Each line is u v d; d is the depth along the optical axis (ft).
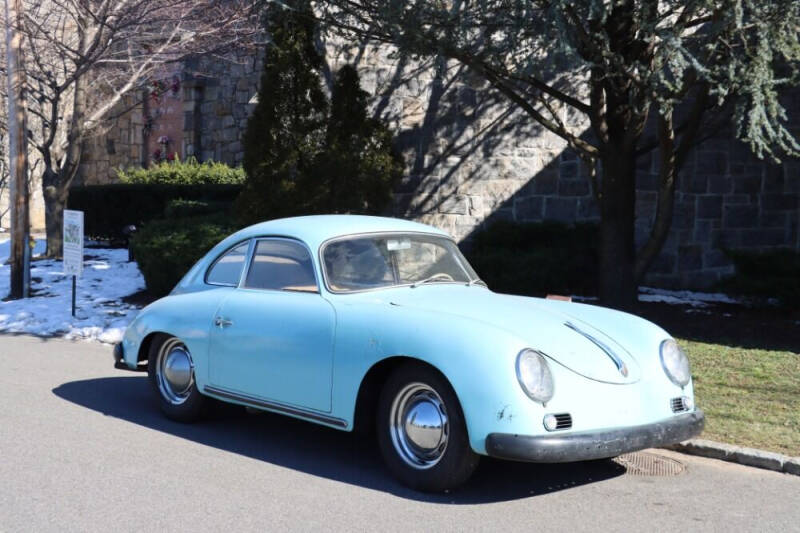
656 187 49.42
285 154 41.88
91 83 59.11
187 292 21.86
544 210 49.55
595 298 43.06
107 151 86.79
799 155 28.22
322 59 42.91
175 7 53.47
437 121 48.65
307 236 19.17
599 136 37.06
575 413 15.29
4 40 62.34
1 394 24.27
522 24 28.96
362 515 14.98
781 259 40.47
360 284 18.51
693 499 16.28
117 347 23.29
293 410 18.21
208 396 20.98
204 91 75.20
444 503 15.74
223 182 66.74
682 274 49.78
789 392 24.76
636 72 33.91
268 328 18.75
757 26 27.76
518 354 15.12
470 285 19.95
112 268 53.06
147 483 16.63
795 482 17.52
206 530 14.16
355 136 43.29
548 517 15.08
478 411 15.02
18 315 39.34
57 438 19.80
